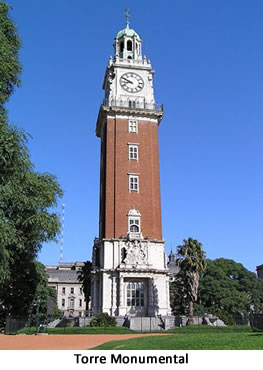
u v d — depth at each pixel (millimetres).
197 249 56312
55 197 31625
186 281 55094
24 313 49906
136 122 66438
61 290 133125
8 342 28500
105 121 67312
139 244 58250
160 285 57281
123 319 52000
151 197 62312
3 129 24141
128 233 58844
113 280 56156
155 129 67062
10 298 47062
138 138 65500
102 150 69938
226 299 79938
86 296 78188
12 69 28000
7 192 24500
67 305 131875
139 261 57250
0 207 25109
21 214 27844
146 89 69188
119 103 66750
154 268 57375
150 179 63344
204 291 82938
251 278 92875
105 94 75375
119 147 64188
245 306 81812
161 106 68188
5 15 29484
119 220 59875
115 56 72000
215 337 22594
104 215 60938
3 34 28156
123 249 58125
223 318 55562
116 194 61250
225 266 92625
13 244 28250
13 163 24516
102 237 61219
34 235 29219
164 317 52125
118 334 39719
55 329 44375
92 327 45625
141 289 57031
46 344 27266
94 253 61438
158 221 61750
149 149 65125
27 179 28016
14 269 37438
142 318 49625
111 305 55156
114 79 68875
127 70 69812
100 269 56656
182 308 77938
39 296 62062
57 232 30625
